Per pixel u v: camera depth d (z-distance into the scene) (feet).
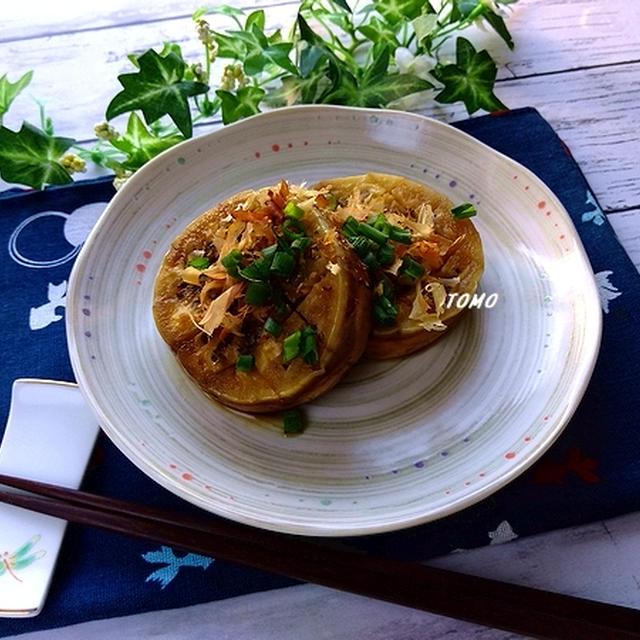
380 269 0.81
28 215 1.01
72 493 0.74
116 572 0.72
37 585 0.70
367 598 0.71
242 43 1.11
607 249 0.93
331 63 1.07
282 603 0.71
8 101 1.12
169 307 0.83
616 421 0.79
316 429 0.78
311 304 0.76
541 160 1.03
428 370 0.82
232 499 0.69
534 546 0.73
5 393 0.86
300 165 0.96
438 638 0.69
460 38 1.10
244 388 0.77
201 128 1.13
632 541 0.73
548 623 0.65
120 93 1.03
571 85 1.15
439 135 0.94
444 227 0.85
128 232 0.90
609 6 1.25
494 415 0.77
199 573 0.72
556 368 0.78
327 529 0.65
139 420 0.77
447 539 0.73
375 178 0.89
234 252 0.78
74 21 1.28
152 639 0.70
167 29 1.27
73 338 0.80
